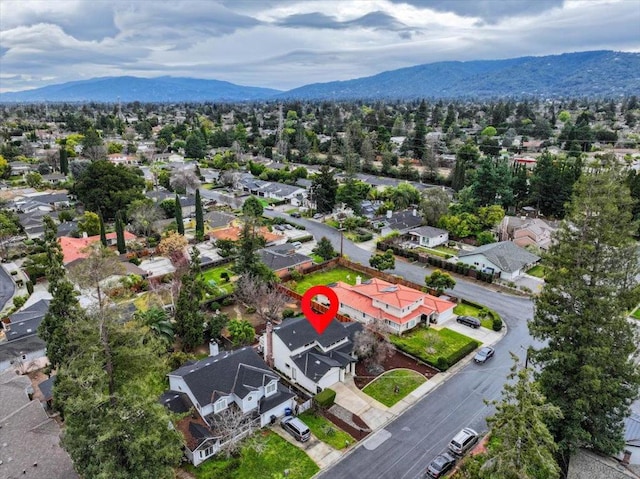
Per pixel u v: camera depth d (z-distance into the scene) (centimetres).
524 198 9988
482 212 8306
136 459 2447
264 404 3666
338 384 4184
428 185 12200
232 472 3162
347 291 5734
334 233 8819
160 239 7994
